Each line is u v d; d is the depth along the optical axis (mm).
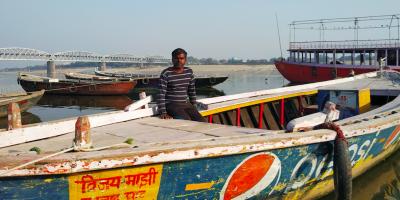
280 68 42938
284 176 4953
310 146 4918
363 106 8648
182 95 6500
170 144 4023
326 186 5848
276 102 9805
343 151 4930
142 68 123188
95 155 3568
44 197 3543
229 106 7832
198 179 4211
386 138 6629
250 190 4695
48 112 23172
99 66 95312
